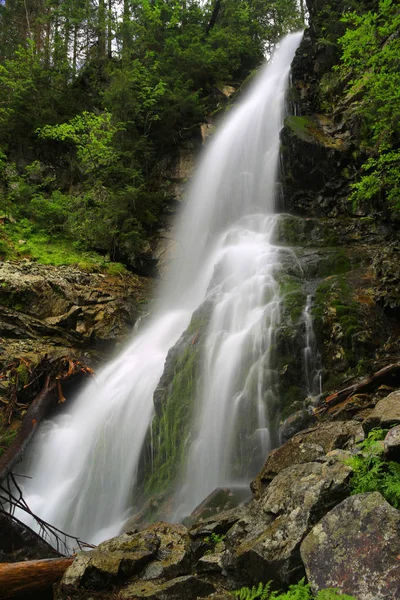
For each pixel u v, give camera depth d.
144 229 19.42
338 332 8.84
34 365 12.35
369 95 11.01
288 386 8.55
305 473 4.37
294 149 15.73
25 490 10.65
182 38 24.02
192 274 17.12
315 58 18.89
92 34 26.70
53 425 12.05
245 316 10.16
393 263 10.41
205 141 20.45
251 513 4.37
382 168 11.22
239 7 26.59
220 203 18.27
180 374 10.01
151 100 20.23
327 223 14.23
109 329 14.69
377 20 12.16
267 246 13.44
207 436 8.77
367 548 3.12
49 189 21.14
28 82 21.39
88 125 19.28
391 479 3.65
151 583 4.43
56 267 16.34
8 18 30.77
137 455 9.90
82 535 8.83
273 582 3.62
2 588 4.56
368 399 7.12
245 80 22.16
